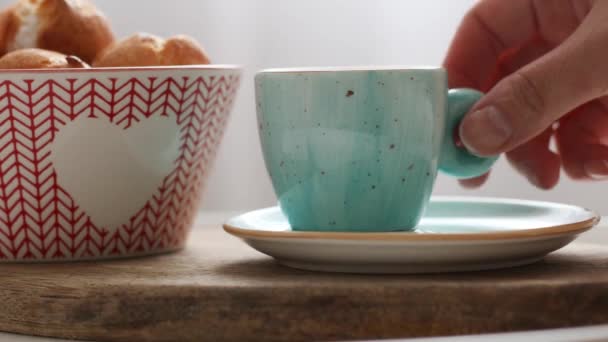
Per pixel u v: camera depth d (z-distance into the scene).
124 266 0.48
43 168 0.48
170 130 0.49
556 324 0.41
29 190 0.48
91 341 0.43
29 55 0.48
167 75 0.48
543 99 0.45
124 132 0.48
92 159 0.48
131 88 0.48
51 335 0.44
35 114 0.47
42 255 0.49
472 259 0.43
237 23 0.89
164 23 0.89
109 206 0.49
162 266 0.47
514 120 0.45
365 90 0.44
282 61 0.89
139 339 0.42
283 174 0.45
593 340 0.40
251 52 0.89
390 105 0.44
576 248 0.49
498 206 0.51
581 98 0.46
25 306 0.44
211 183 0.94
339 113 0.44
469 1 0.85
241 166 0.93
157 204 0.50
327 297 0.41
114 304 0.43
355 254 0.42
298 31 0.88
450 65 0.60
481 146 0.45
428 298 0.41
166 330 0.42
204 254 0.50
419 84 0.44
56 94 0.47
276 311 0.41
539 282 0.41
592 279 0.42
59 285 0.43
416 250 0.42
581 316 0.41
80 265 0.49
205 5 0.88
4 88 0.47
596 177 0.59
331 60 0.88
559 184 0.91
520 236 0.42
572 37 0.46
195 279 0.43
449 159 0.47
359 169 0.44
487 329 0.41
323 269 0.44
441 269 0.43
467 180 0.57
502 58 0.60
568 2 0.57
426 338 0.41
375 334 0.41
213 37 0.89
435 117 0.45
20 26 0.51
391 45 0.87
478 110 0.45
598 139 0.58
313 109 0.44
